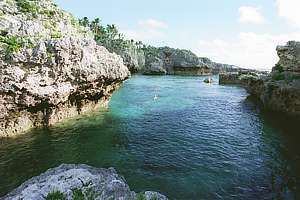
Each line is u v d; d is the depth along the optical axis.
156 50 185.38
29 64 29.77
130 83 98.50
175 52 179.62
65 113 36.69
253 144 30.98
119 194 13.26
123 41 149.38
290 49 51.31
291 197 19.30
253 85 66.12
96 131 33.47
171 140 31.78
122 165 24.09
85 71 35.62
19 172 22.03
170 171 23.08
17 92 28.03
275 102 48.22
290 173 23.22
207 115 46.16
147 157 26.12
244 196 19.28
